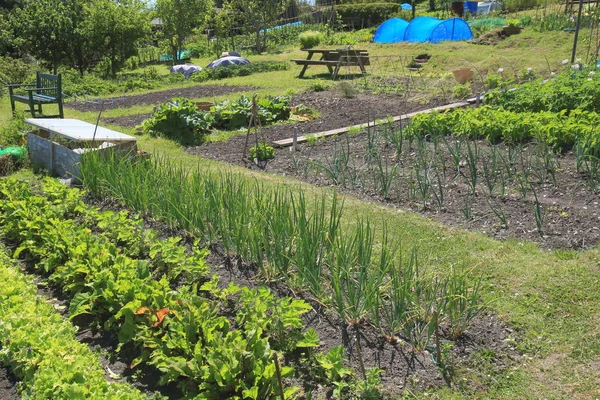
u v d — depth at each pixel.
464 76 16.38
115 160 7.87
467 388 3.71
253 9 34.16
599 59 16.77
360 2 45.66
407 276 4.32
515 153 8.12
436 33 26.45
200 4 35.50
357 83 18.12
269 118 12.56
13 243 6.29
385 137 9.52
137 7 31.42
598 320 4.32
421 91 15.88
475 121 9.52
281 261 5.05
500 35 23.16
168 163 7.21
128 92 20.89
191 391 3.65
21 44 25.89
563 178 7.45
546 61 17.73
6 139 10.82
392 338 4.17
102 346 4.33
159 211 6.33
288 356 4.04
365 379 3.75
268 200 5.62
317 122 12.40
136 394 3.48
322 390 3.71
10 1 43.00
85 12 28.30
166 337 3.91
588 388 3.67
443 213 6.66
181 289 4.47
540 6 32.81
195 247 5.23
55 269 5.48
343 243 4.69
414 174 8.00
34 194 7.63
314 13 42.00
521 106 10.63
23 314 4.29
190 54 39.78
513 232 6.02
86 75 26.38
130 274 4.63
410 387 3.71
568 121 8.77
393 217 6.52
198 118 11.46
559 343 4.12
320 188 7.73
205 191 6.20
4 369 4.02
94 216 6.47
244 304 4.21
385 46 26.94
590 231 5.87
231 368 3.49
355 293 4.55
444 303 4.25
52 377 3.45
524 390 3.69
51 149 8.77
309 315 4.53
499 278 5.00
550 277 4.95
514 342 4.14
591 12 22.56
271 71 24.69
